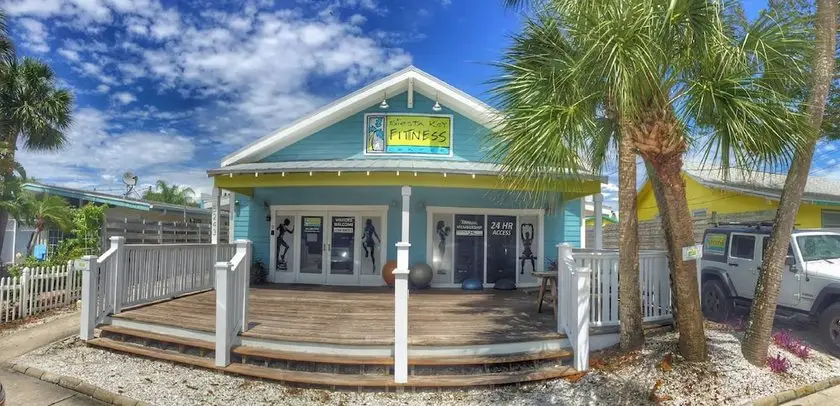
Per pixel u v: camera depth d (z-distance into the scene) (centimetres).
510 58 626
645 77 483
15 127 1659
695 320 600
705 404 532
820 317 737
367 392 583
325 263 1227
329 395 576
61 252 1222
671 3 457
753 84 495
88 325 759
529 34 624
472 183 975
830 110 895
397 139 1182
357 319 764
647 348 646
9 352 728
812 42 545
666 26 479
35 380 633
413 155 1177
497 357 618
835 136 928
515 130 566
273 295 1019
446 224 1198
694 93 495
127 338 749
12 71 1611
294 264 1240
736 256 917
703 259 991
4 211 1309
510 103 609
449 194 1199
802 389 572
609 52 470
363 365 610
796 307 780
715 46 493
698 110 495
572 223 1233
